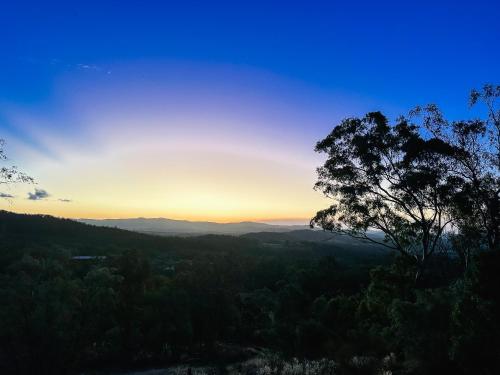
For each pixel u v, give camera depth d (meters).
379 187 28.75
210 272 45.31
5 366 20.88
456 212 27.64
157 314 39.16
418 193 27.38
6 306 21.33
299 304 43.88
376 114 27.41
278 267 86.19
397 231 30.31
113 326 37.47
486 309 14.52
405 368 16.69
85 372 30.78
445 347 15.06
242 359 37.03
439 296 16.50
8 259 54.47
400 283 29.55
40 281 24.11
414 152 26.34
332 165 29.27
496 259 15.08
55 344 21.28
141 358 38.03
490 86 25.89
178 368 30.09
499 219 26.12
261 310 54.72
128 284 39.34
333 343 25.02
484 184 27.12
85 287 36.53
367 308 31.02
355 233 30.88
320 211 30.92
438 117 27.12
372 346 22.17
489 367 13.87
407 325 16.09
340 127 28.52
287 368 21.33
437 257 31.31
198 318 42.56
